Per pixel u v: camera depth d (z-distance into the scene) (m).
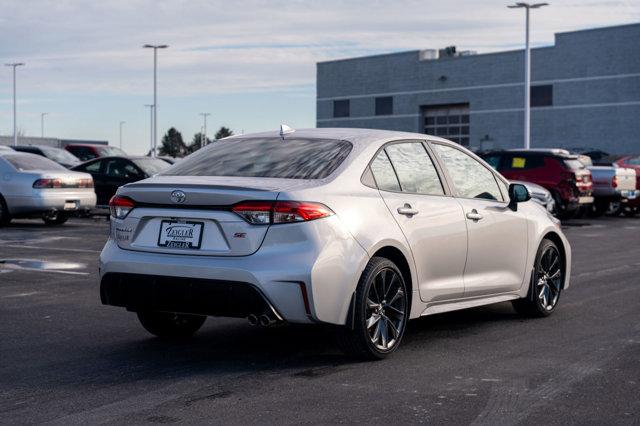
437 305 6.46
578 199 21.81
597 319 7.56
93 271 10.53
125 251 5.75
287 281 5.30
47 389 5.09
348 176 5.80
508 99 61.69
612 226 20.78
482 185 7.13
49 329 6.95
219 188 5.43
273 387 5.14
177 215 5.57
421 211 6.22
